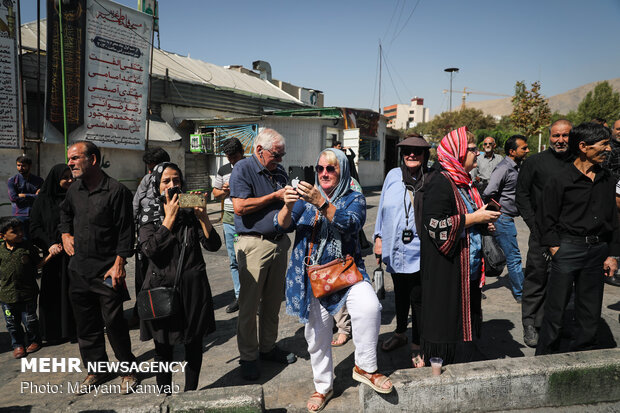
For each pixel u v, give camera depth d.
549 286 2.90
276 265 3.10
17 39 8.98
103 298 2.94
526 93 31.89
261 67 21.92
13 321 3.65
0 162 9.48
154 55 16.33
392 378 2.48
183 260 2.59
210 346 3.73
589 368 2.56
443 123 63.38
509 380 2.49
